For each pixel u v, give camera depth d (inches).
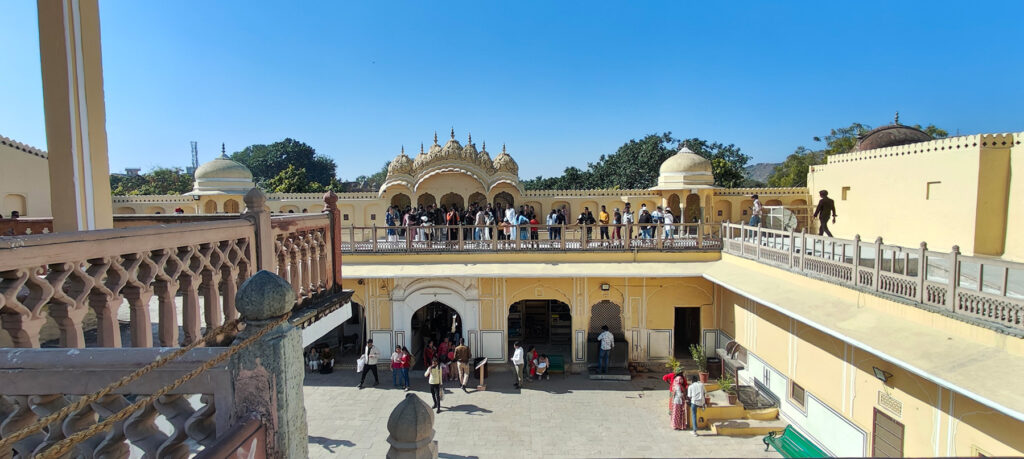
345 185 2074.3
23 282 85.3
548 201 725.9
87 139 157.2
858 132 1160.8
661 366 534.0
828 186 611.2
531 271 499.5
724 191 711.7
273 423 68.9
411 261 521.0
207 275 130.6
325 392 473.4
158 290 116.3
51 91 151.6
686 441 374.3
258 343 68.9
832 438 335.6
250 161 1935.3
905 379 276.1
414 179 672.4
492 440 378.3
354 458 350.6
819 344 350.9
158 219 223.1
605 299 535.8
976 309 230.7
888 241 498.6
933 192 442.9
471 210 625.3
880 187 512.7
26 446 71.2
